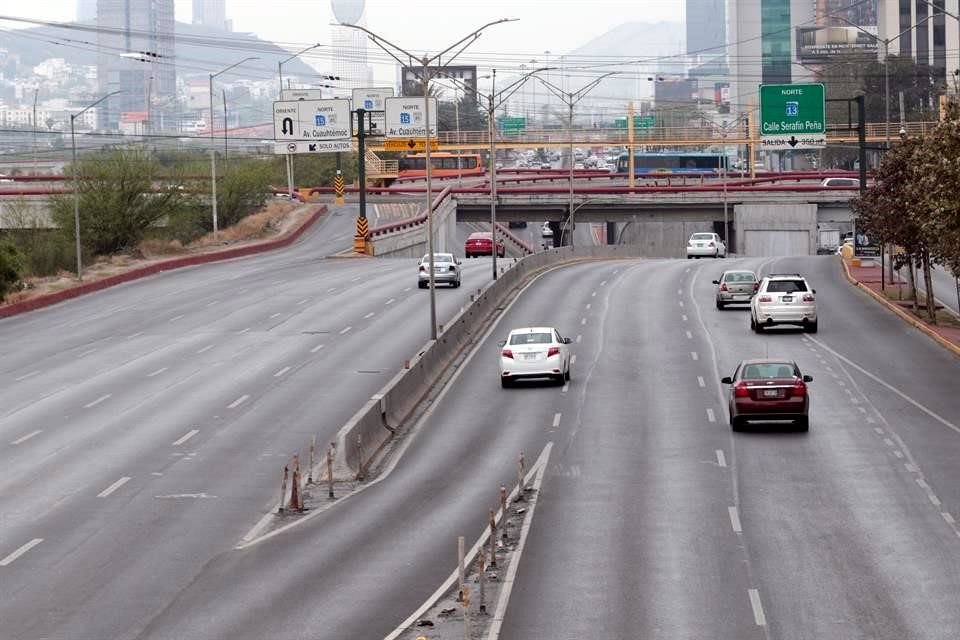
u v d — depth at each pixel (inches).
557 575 1312.7
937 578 1263.5
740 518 1536.7
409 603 1227.2
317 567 1379.2
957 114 2509.8
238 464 1946.4
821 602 1188.5
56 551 1471.5
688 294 4062.5
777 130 5123.0
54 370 2851.9
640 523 1528.1
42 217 6058.1
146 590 1300.4
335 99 7027.6
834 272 4744.1
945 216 2539.4
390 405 2246.6
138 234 5536.4
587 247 5792.3
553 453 1982.0
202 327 3442.4
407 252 6412.4
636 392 2475.4
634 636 1098.1
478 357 2960.1
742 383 2064.5
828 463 1841.8
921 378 2556.6
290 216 6742.1
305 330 3334.2
